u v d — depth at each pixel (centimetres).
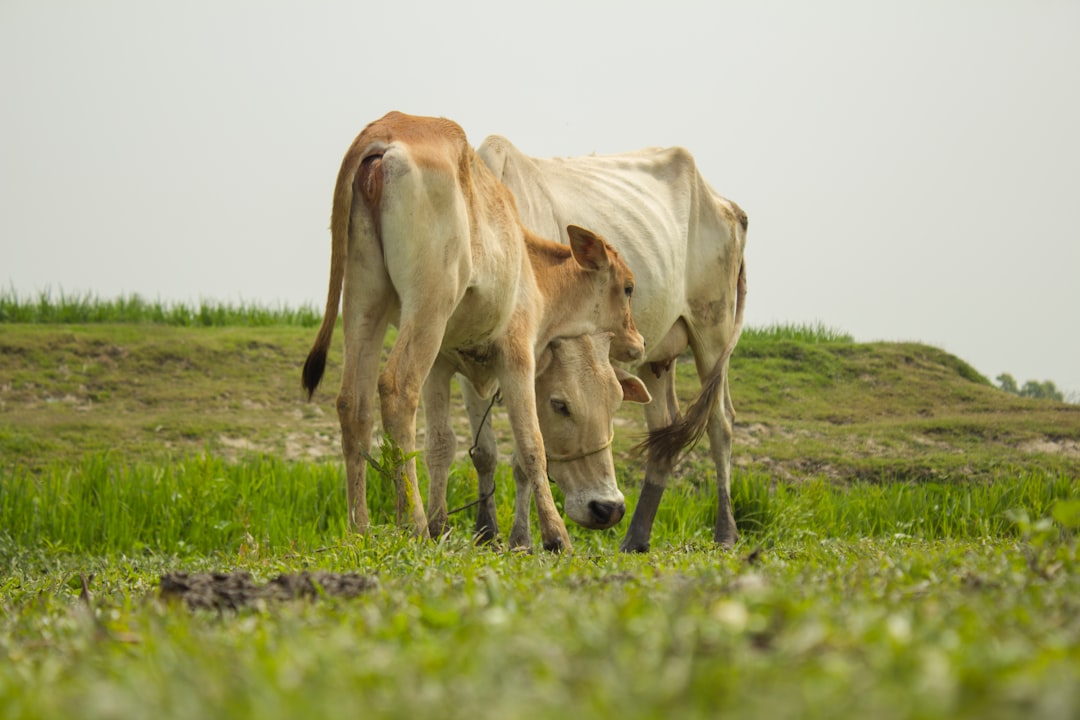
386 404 938
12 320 2978
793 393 2522
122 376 2467
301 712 312
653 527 1558
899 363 2709
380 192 938
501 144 1281
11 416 2242
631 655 359
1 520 1484
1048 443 2203
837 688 312
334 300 973
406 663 367
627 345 1233
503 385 1095
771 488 1939
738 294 1577
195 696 338
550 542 1067
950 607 473
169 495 1555
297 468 1723
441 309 957
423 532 950
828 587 566
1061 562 583
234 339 2684
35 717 338
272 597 609
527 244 1159
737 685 322
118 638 500
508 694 318
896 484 1752
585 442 1200
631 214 1372
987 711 291
